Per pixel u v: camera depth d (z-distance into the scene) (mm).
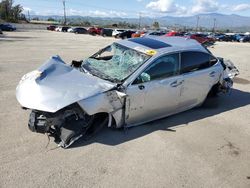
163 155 4238
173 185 3555
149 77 4770
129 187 3445
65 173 3600
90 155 4051
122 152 4207
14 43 21031
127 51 5176
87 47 20812
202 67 5859
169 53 5086
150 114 5059
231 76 6992
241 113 6359
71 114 4105
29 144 4211
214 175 3848
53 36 36344
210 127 5438
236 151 4562
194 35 35406
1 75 8500
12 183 3336
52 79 4211
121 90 4387
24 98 3932
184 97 5527
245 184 3703
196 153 4391
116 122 4566
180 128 5262
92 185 3420
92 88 4117
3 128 4691
